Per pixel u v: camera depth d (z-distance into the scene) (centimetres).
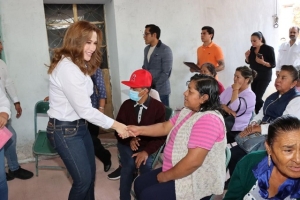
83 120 182
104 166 316
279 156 102
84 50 168
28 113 352
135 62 412
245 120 275
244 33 500
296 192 109
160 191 162
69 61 167
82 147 180
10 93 307
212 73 317
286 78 217
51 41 405
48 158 358
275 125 104
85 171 182
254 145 220
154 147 210
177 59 441
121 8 392
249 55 459
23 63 342
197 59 436
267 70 438
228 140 273
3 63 298
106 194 271
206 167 157
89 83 178
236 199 124
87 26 165
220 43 480
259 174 113
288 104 217
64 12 406
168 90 375
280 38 559
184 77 451
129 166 219
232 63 497
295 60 479
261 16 516
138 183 181
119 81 410
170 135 174
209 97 158
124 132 188
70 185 292
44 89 357
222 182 162
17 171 306
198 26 447
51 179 305
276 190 113
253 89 453
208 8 454
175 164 161
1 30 325
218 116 156
